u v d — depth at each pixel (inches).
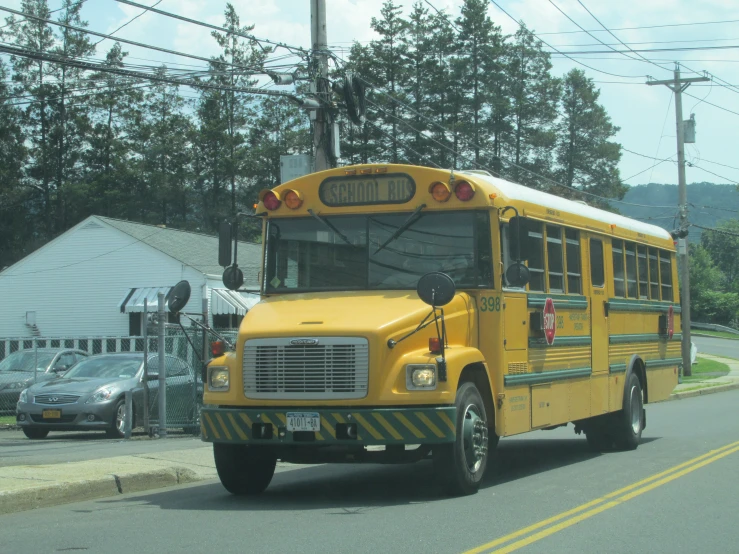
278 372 341.1
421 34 1973.4
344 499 367.2
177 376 731.4
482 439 367.9
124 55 2236.7
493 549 267.4
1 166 2305.6
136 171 2385.6
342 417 331.9
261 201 403.5
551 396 433.1
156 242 1395.2
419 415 331.9
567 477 420.8
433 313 349.4
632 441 534.6
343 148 1847.9
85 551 273.6
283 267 395.5
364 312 348.5
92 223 1406.3
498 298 378.3
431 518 315.9
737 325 3484.3
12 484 375.2
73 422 687.7
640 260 578.9
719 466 450.3
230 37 2305.6
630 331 549.0
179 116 2500.0
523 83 2044.8
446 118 1979.6
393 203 384.2
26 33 2247.8
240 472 379.9
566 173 2206.0
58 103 2316.7
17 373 885.2
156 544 281.1
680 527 302.7
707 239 5088.6
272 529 300.7
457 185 378.0
